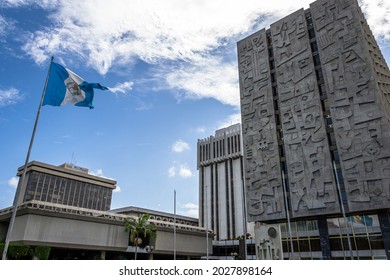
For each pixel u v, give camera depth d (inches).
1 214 2085.4
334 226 1914.4
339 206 1819.6
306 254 1974.7
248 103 2479.1
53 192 6240.2
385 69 2242.9
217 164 5029.5
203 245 2790.4
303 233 2030.0
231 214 4463.6
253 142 2347.4
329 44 2127.2
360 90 1909.4
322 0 2266.2
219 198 4712.1
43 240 1840.6
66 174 6525.6
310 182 1959.9
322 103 2097.7
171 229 2564.0
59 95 965.8
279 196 2085.4
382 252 1712.6
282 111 2240.4
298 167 2041.1
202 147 5349.4
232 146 4933.6
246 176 2304.4
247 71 2588.6
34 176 6107.3
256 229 1697.8
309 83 2161.7
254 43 2632.9
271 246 1621.6
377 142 1774.1
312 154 2006.6
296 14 2412.6
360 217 1836.9
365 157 1788.9
